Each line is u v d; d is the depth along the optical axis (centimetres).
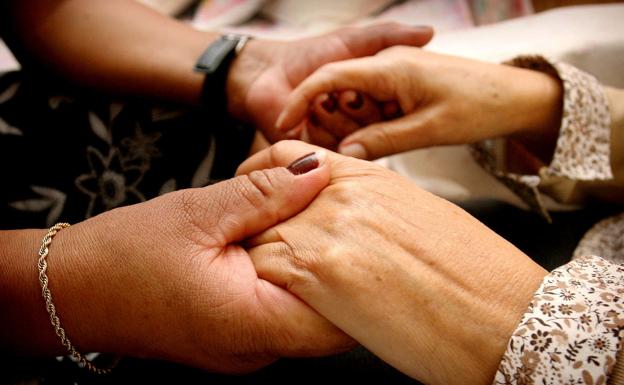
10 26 58
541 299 41
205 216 46
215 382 49
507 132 54
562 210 59
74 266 45
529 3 87
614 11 66
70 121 56
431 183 62
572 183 57
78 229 46
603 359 40
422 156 63
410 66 52
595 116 53
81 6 59
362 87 53
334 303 44
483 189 61
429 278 43
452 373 42
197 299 44
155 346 46
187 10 103
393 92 53
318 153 48
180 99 59
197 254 45
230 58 59
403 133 53
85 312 45
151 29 59
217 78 58
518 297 42
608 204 58
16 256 46
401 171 64
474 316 42
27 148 55
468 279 43
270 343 45
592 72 63
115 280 45
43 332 46
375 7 95
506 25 73
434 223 45
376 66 52
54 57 58
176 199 46
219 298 44
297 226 46
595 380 40
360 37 57
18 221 55
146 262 45
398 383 48
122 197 57
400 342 43
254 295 45
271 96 58
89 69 58
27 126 55
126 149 57
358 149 54
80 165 56
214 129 59
